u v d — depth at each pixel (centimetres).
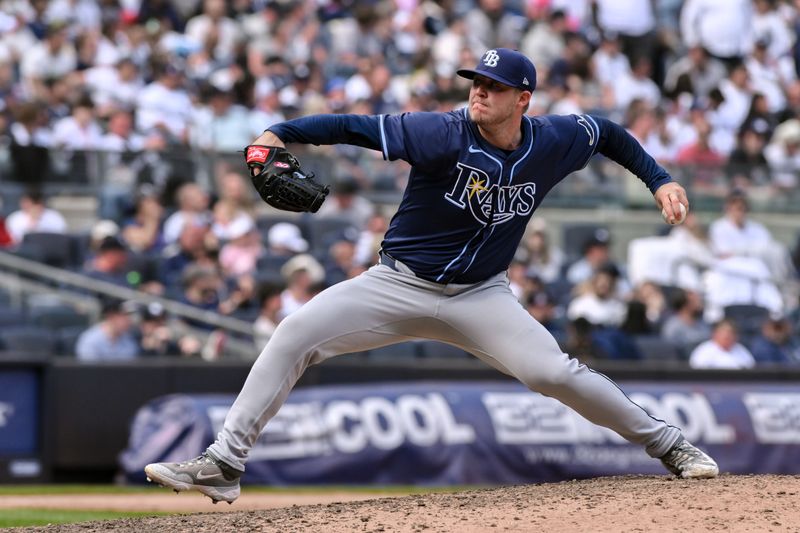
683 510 1625
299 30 5581
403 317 1800
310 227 4472
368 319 1797
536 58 5850
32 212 4162
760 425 3791
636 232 4962
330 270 4128
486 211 1742
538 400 3609
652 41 6088
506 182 1738
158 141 4597
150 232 4188
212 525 1688
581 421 3616
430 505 1728
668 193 1856
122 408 3497
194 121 4747
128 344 3653
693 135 5378
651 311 4397
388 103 5197
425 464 3462
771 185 5050
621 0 6072
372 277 1802
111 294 3772
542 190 1792
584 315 4069
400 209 1783
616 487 1795
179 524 1711
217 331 3753
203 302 3875
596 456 3606
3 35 5000
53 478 3438
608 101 5719
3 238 4122
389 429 3456
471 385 3603
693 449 1870
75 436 3459
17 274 3869
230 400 3391
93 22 5350
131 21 5412
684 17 6162
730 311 4544
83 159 4338
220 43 5341
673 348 4084
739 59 6069
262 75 5128
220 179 4506
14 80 4862
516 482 3519
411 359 3888
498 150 1730
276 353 1789
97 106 4616
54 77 4741
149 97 4725
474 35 5956
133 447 3388
